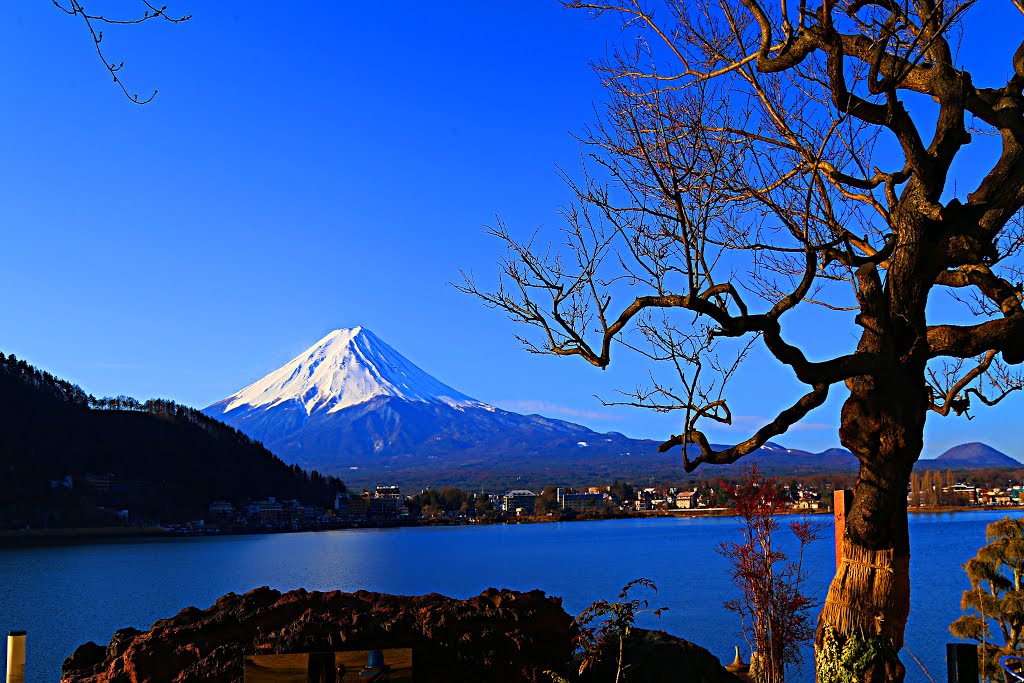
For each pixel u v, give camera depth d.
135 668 6.52
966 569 15.97
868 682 6.68
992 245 7.18
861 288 7.23
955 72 7.05
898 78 6.66
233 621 6.86
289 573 116.31
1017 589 15.56
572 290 7.31
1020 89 7.16
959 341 6.98
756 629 9.82
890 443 6.94
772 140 6.80
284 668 5.40
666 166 6.71
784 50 6.98
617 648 6.92
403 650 5.63
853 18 7.32
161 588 98.56
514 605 6.97
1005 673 5.86
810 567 75.62
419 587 90.50
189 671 6.36
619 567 110.50
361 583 97.69
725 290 6.80
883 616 6.89
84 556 151.00
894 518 6.92
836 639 6.94
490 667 6.63
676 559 123.38
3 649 26.36
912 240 6.99
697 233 6.68
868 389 7.06
